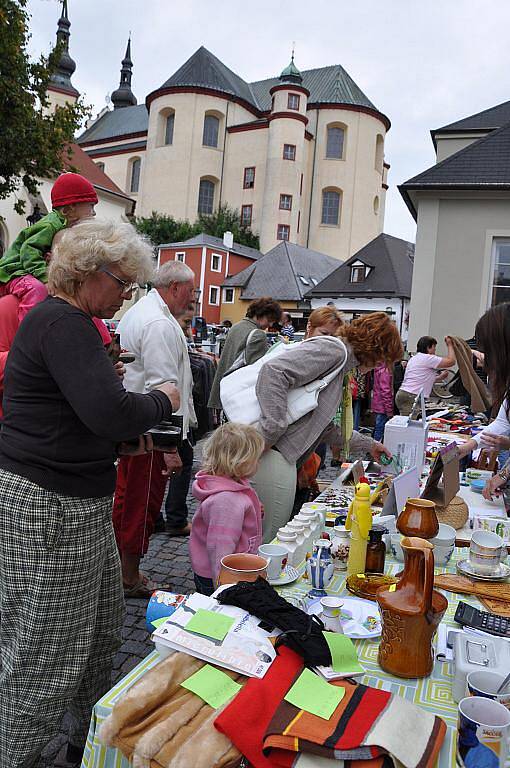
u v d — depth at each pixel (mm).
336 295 34719
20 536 1552
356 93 54469
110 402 1521
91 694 1978
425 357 7168
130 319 3135
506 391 2783
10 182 14648
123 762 1233
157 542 4414
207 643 1358
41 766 1834
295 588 1898
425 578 1403
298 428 2881
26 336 1579
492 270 10461
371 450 3426
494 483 2998
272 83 61438
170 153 52906
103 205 34812
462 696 1311
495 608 1796
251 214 52906
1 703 1626
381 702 1233
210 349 11672
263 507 2848
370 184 54125
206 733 1143
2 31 12484
